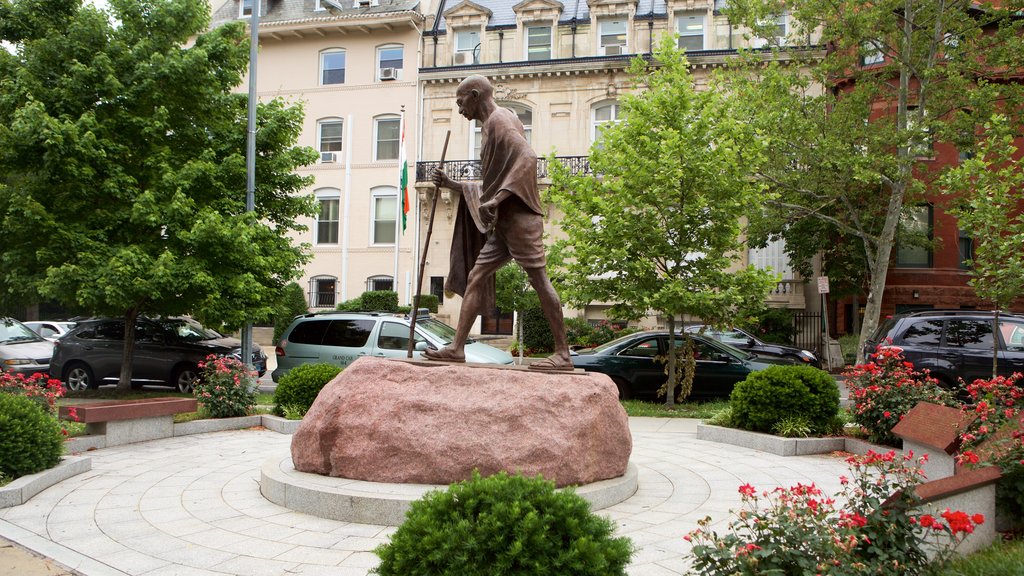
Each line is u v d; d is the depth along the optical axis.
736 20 19.58
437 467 5.95
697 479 7.31
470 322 6.99
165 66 14.22
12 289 14.38
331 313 14.12
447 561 3.25
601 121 28.59
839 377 20.31
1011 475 5.15
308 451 6.46
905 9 17.61
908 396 8.61
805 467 7.98
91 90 14.19
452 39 29.97
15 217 13.38
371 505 5.59
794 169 19.92
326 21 30.25
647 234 13.71
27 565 4.71
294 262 16.00
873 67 23.89
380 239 30.59
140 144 14.86
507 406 6.09
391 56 30.72
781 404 9.29
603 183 14.16
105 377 15.80
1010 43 16.84
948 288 24.25
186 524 5.63
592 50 28.72
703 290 13.45
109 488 6.86
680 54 15.15
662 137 13.95
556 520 3.42
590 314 27.34
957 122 17.50
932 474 6.69
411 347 7.18
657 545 5.05
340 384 6.54
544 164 28.12
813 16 18.16
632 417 12.39
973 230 10.30
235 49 15.88
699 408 13.11
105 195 14.34
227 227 13.75
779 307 26.08
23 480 6.59
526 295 20.78
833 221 20.41
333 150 31.17
